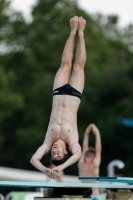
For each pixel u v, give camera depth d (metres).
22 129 71.69
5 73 70.94
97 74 78.44
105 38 87.38
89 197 23.20
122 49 91.31
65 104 22.28
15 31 77.38
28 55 75.88
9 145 73.94
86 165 26.22
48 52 77.00
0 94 67.81
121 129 69.62
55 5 81.00
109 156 71.25
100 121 72.69
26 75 76.56
